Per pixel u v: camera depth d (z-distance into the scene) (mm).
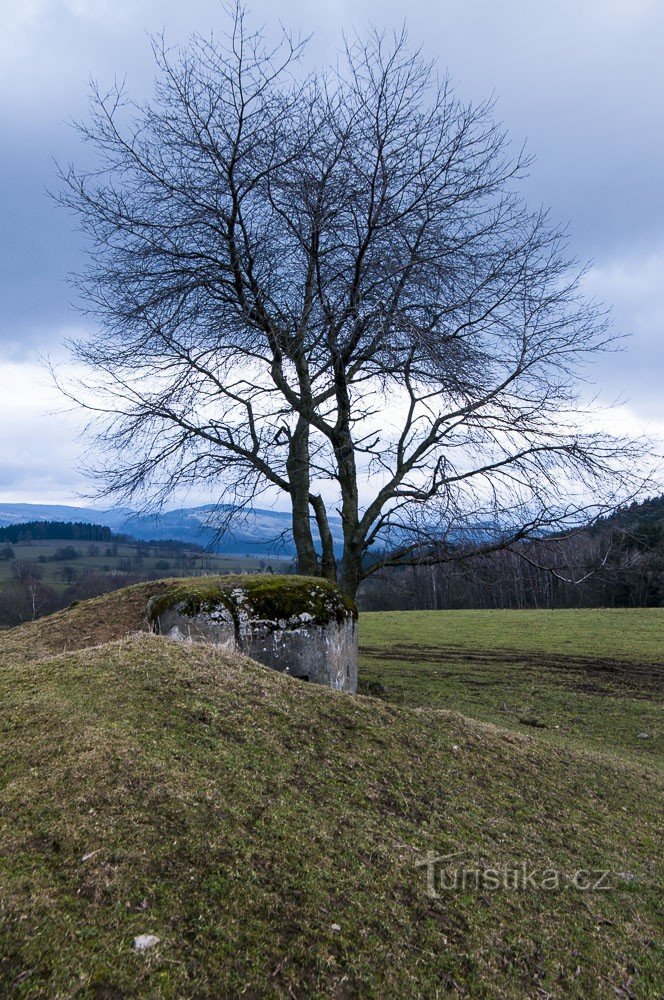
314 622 9094
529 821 5230
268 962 3221
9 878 3254
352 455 12891
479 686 16094
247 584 9219
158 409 11578
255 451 12406
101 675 5832
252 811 4320
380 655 21344
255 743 5238
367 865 4129
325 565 12750
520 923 3988
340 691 6816
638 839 5375
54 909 3133
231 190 10602
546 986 3557
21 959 2855
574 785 6129
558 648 22406
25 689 5477
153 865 3598
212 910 3424
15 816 3723
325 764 5246
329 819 4508
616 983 3689
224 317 11102
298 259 11734
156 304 11062
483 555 11859
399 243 11016
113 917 3193
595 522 10883
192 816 4062
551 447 11148
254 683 6293
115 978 2881
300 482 12797
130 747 4621
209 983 3014
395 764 5539
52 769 4195
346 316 10641
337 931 3533
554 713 13180
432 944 3633
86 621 10047
